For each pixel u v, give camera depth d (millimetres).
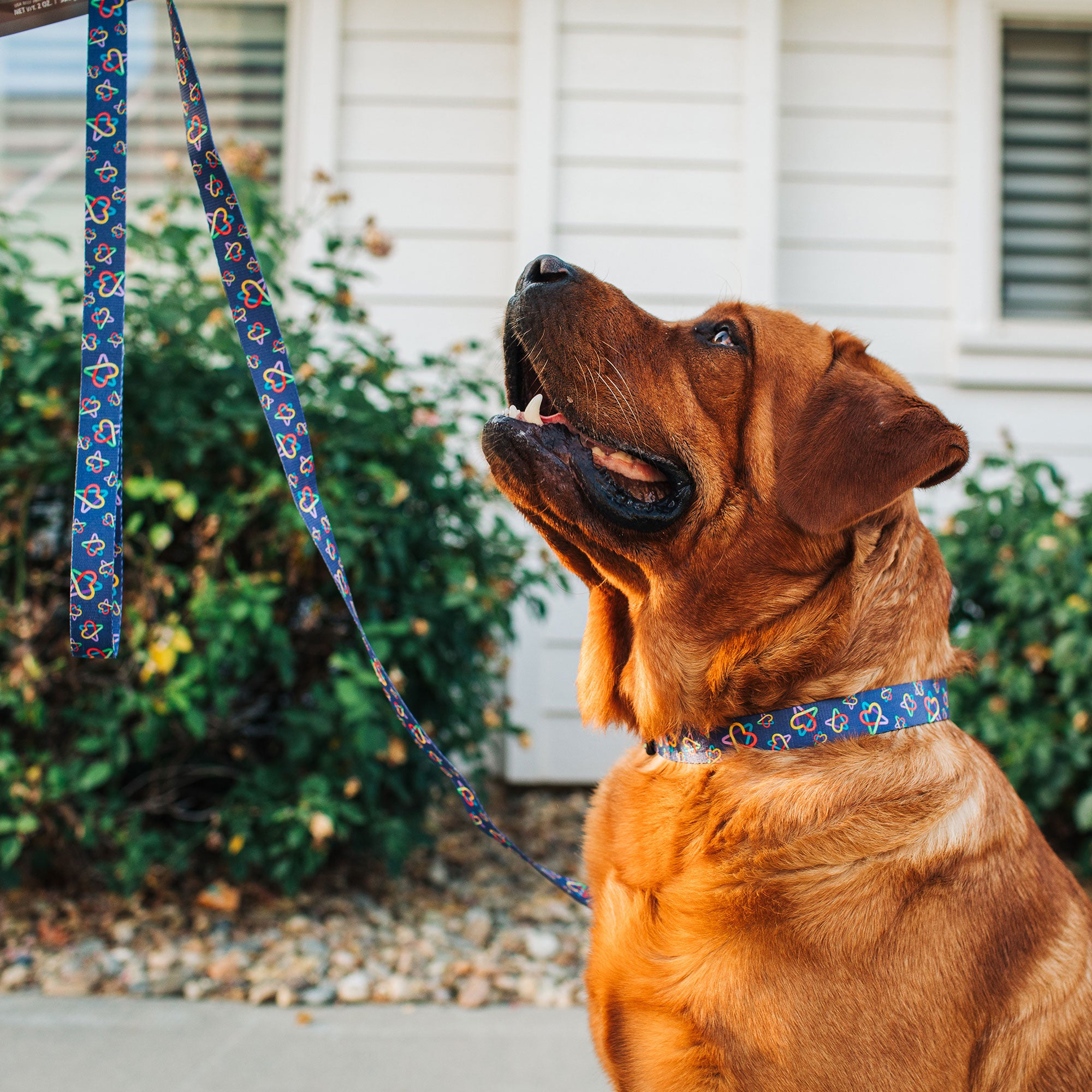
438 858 4691
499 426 2232
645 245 5684
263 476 3885
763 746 2037
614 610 2428
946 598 2191
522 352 2393
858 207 5852
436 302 5730
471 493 4453
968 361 5746
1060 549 4211
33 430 3744
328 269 4129
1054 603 4223
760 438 2148
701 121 5684
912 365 5844
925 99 5852
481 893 4344
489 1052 3066
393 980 3494
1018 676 4242
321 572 4102
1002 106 6031
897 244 5852
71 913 3877
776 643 2092
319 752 4066
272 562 4059
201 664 3680
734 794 1996
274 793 3918
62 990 3379
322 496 3908
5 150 5961
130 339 3959
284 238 4242
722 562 2148
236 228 1923
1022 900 1887
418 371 5559
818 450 2053
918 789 1928
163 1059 2967
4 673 3793
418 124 5730
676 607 2174
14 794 3648
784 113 5855
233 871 3871
